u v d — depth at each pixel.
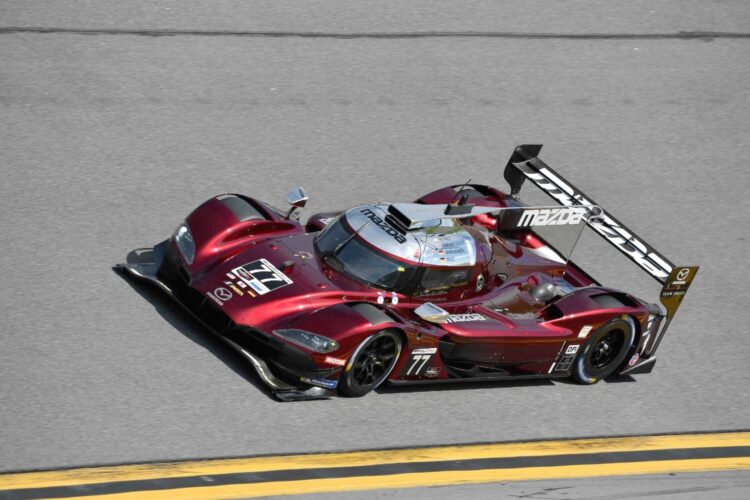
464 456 32.00
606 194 52.84
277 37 61.16
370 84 58.25
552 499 30.52
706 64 66.75
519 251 41.69
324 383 32.88
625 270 47.50
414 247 36.62
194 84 55.25
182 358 34.22
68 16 59.47
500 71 61.91
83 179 45.88
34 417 30.08
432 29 65.19
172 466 28.88
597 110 60.19
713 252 49.69
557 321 37.50
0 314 35.28
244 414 31.81
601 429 35.50
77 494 27.05
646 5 72.75
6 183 44.44
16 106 50.44
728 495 32.34
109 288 38.03
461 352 36.09
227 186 47.47
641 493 31.72
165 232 43.09
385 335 33.38
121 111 51.84
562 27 68.12
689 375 40.44
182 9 62.50
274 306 33.97
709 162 57.44
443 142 54.47
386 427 32.69
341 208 47.31
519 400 36.47
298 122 53.75
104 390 31.91
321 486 29.11
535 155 45.78
